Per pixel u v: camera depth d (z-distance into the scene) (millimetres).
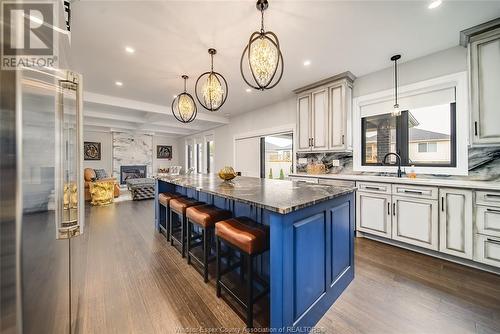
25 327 685
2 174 637
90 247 2549
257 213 1736
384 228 2598
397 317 1384
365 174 3283
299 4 1763
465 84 2371
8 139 645
